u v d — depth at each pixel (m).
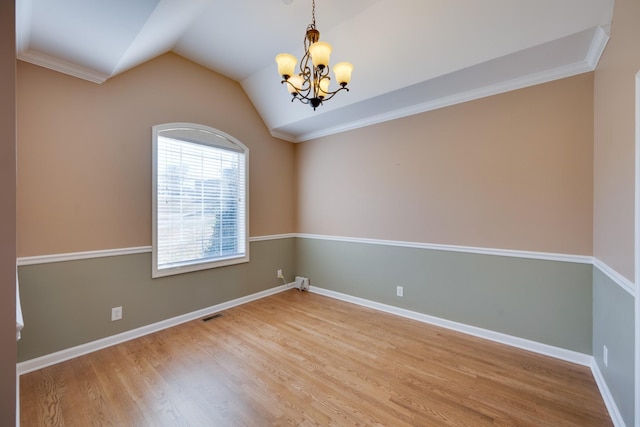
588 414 1.66
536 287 2.40
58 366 2.17
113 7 1.59
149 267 2.79
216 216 3.40
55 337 2.23
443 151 2.90
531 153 2.41
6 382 0.95
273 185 4.12
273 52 2.97
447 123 2.87
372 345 2.52
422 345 2.52
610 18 1.71
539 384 1.94
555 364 2.20
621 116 1.57
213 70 3.33
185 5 2.00
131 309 2.66
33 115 2.13
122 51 2.06
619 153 1.61
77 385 1.93
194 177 3.18
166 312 2.92
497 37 2.05
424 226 3.06
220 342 2.58
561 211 2.29
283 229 4.28
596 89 2.07
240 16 2.44
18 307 1.20
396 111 3.23
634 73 1.39
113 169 2.55
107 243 2.52
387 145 3.35
